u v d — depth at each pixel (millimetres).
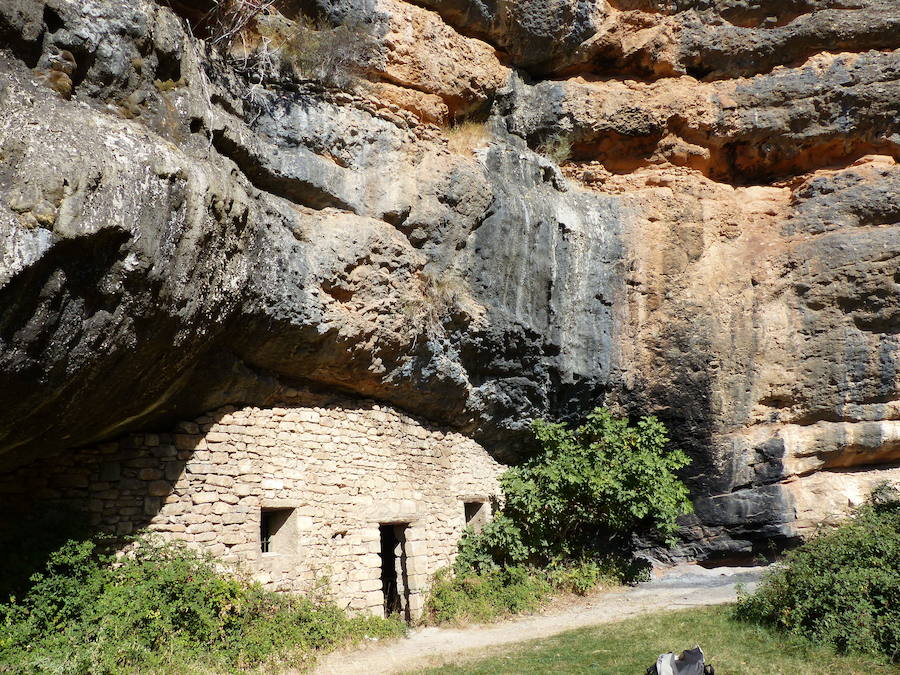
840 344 12203
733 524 12391
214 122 6965
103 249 5215
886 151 12711
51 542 6570
